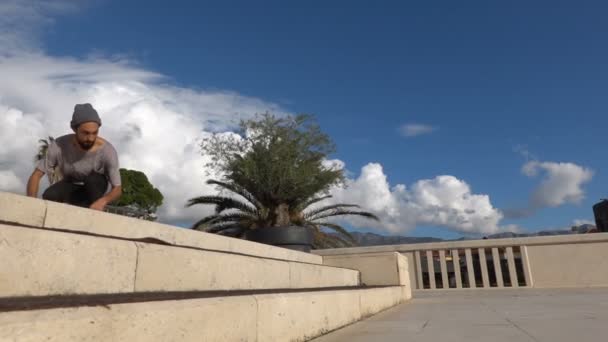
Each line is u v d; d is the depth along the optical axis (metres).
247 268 3.91
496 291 10.08
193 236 4.11
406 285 8.74
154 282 2.74
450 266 12.23
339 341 3.35
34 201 2.67
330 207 17.66
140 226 3.47
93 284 2.29
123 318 1.72
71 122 3.91
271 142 9.47
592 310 4.99
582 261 10.06
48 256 2.06
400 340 3.26
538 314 4.79
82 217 2.98
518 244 10.55
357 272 8.24
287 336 3.12
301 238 8.09
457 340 3.15
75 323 1.52
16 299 1.83
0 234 1.84
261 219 13.35
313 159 9.55
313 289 4.82
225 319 2.38
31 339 1.36
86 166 4.14
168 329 1.95
